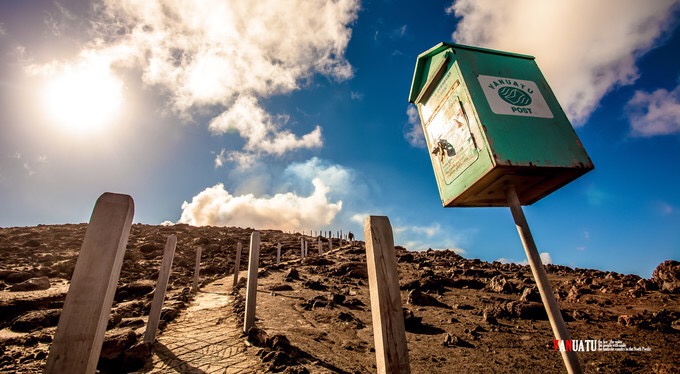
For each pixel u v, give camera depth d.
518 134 2.32
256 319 6.27
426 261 16.64
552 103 2.57
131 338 4.36
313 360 4.20
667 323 5.96
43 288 8.66
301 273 14.10
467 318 6.91
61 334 1.58
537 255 2.17
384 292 1.92
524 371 4.10
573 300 8.53
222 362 4.07
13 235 22.00
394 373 1.76
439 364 4.35
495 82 2.54
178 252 20.80
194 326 5.82
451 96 2.67
